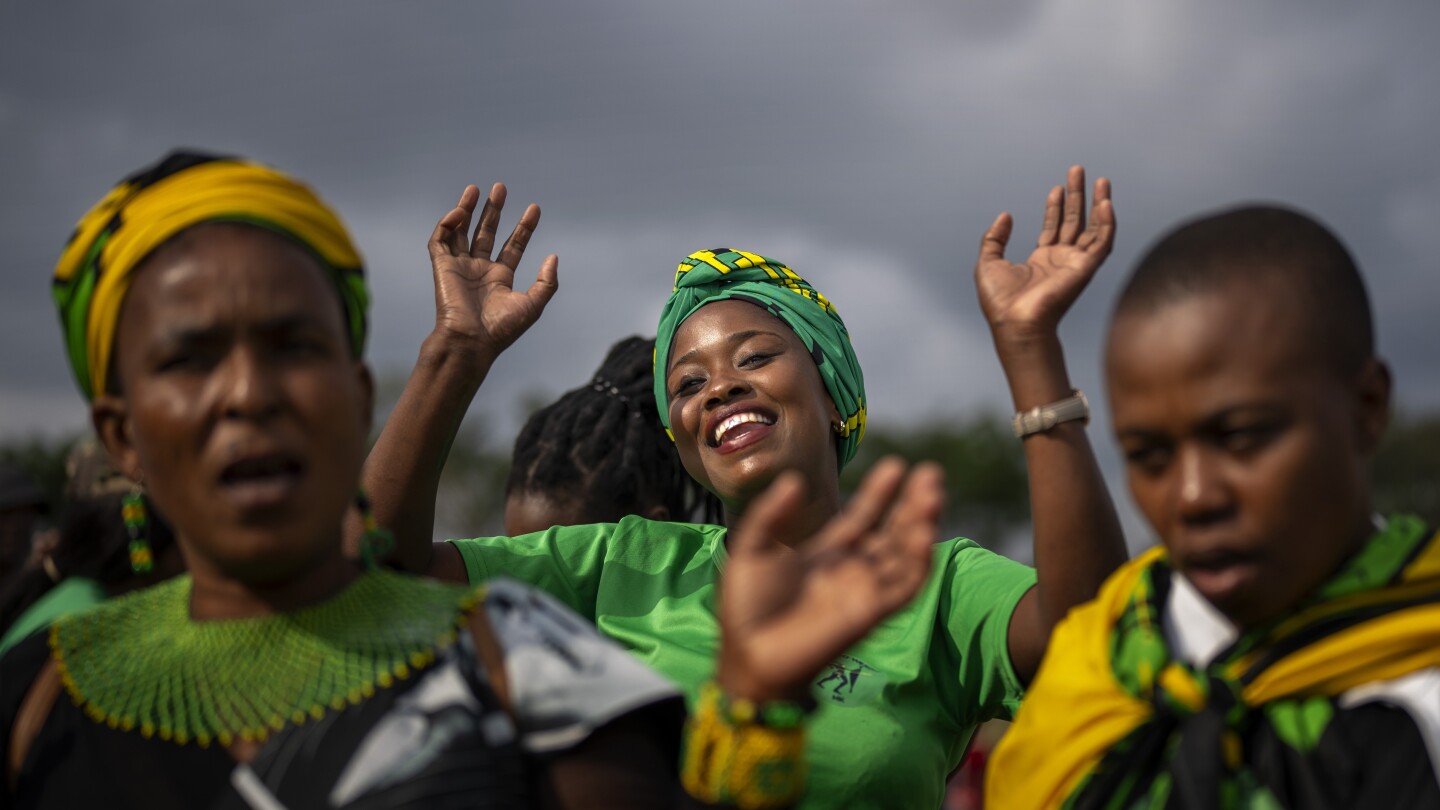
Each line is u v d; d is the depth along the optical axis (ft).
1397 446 145.38
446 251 10.60
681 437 11.59
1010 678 9.64
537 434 14.94
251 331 6.41
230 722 6.39
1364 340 6.55
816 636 5.86
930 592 10.35
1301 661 6.41
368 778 6.13
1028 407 8.80
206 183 6.70
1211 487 6.29
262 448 6.29
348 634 6.59
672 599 11.02
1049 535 8.75
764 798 5.96
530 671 6.48
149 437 6.44
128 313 6.59
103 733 6.55
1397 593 6.45
